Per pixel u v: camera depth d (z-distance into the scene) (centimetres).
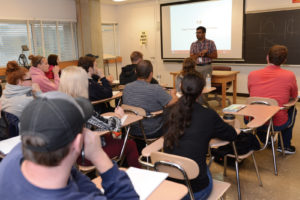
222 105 507
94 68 311
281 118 274
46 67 408
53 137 54
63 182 59
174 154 158
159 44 747
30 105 58
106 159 78
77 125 59
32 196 56
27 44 603
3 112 217
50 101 57
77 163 186
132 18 787
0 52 559
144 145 296
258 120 218
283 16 534
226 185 171
